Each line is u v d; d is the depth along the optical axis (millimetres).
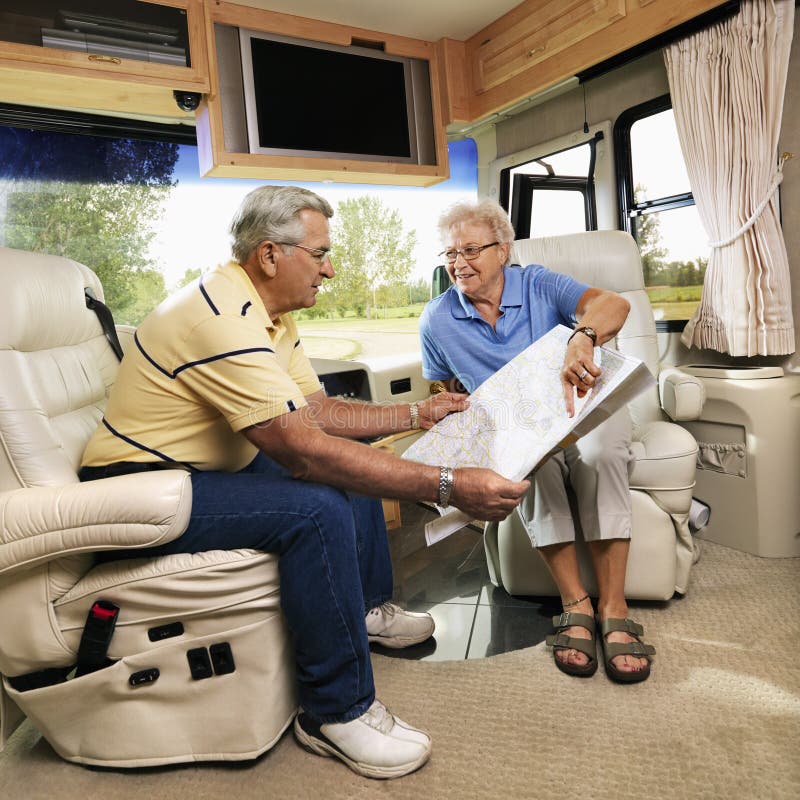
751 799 1141
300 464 1243
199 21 2602
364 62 3082
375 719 1303
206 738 1314
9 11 2264
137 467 1342
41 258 1526
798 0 2264
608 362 1324
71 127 2768
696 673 1542
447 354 1903
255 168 2791
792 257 2373
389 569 1749
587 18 2684
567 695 1502
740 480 2230
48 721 1349
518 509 1879
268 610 1278
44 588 1272
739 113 2328
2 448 1271
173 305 1306
